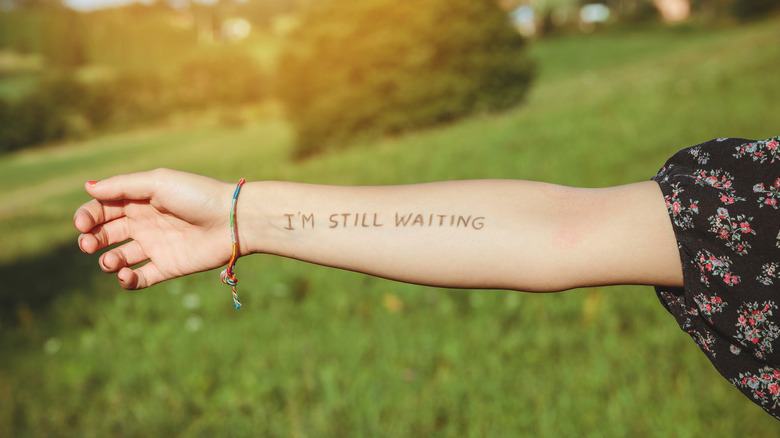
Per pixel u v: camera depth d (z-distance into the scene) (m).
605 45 31.73
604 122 8.26
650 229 1.05
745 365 1.02
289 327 3.69
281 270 4.63
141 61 49.69
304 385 3.03
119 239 1.22
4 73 47.28
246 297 4.23
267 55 41.00
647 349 3.05
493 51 12.23
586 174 6.05
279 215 1.17
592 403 2.68
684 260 1.03
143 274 1.21
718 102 8.28
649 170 5.92
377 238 1.13
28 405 3.14
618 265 1.05
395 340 3.38
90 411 3.05
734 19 33.19
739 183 1.02
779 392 0.99
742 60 11.89
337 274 4.43
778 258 0.96
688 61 16.06
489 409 2.72
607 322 3.34
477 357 3.16
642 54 25.97
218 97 37.03
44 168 25.50
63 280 5.48
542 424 2.57
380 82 12.05
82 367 3.46
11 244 8.63
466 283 1.10
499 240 1.09
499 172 6.75
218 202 1.18
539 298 3.69
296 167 11.12
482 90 12.15
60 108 32.91
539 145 7.64
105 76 38.78
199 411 2.97
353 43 12.16
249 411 2.92
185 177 1.18
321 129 12.59
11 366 3.60
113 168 22.50
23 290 5.39
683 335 3.15
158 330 3.86
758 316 0.97
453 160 7.75
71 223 10.16
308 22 12.66
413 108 12.09
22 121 31.17
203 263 1.20
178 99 36.94
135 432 2.81
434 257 1.10
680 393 2.71
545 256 1.07
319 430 2.67
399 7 12.02
